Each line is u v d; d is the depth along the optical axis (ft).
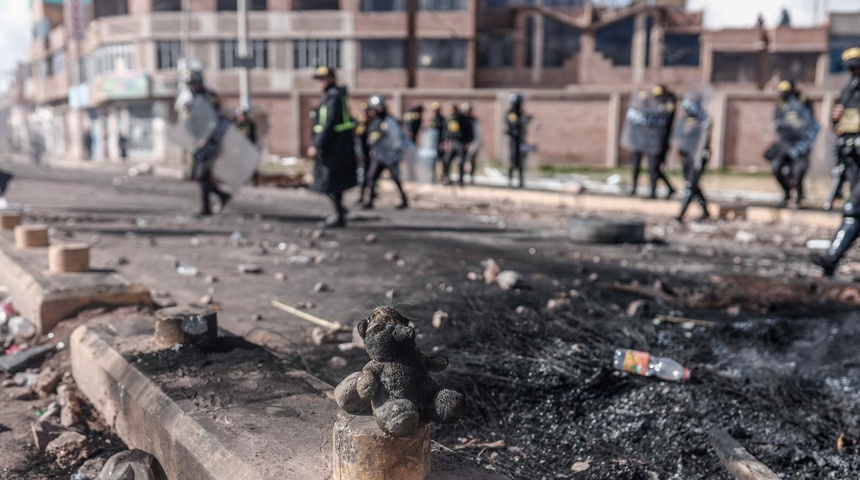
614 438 9.32
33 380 11.28
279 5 112.98
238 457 6.81
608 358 11.76
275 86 113.60
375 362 5.99
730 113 92.63
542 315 14.49
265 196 48.34
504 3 119.14
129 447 9.00
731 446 8.72
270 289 17.72
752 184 70.03
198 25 114.73
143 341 10.45
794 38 113.60
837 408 10.28
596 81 117.50
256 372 9.30
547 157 99.81
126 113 123.85
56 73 162.30
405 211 40.55
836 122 19.79
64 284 14.07
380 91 107.24
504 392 10.56
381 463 5.74
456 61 114.21
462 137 52.37
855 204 19.12
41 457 8.93
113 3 133.39
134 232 27.66
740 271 21.83
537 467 8.53
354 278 19.31
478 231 31.30
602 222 27.40
